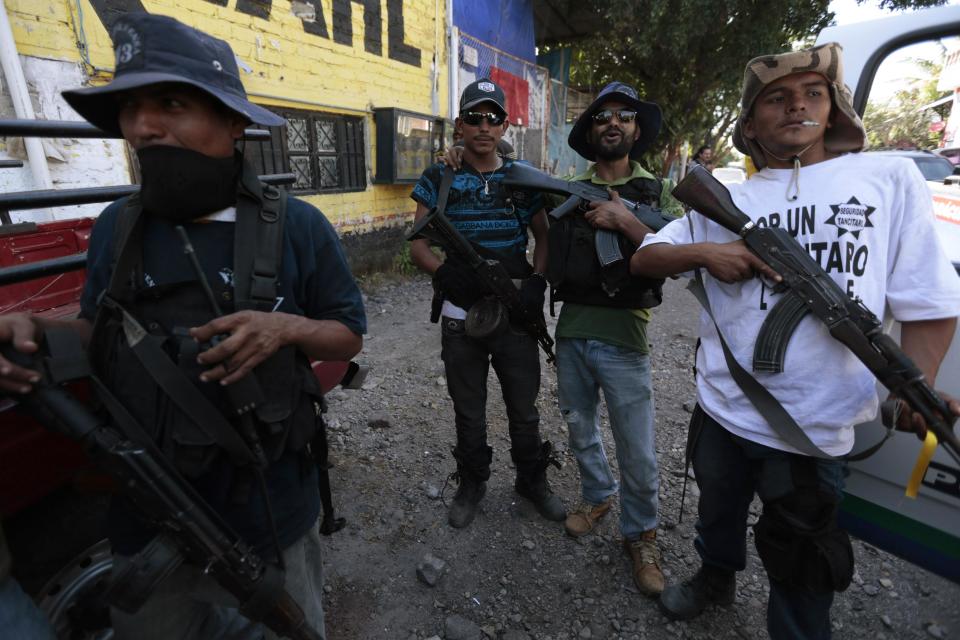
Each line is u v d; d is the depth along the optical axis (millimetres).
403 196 7328
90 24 3775
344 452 2936
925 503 1489
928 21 1517
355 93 6270
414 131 7152
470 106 2014
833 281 1252
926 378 1197
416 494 2605
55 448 1260
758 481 1434
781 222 1346
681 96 11641
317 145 5973
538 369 2281
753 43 10109
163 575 975
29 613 1029
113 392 1013
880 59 1620
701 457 1630
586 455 2270
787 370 1318
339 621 1932
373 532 2354
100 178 3938
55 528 1344
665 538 2334
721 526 1701
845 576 1315
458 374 2236
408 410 3408
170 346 989
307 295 1178
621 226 1870
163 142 958
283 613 1131
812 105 1282
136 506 1039
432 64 7527
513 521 2443
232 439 984
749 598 2027
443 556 2238
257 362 977
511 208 2139
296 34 5438
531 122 10992
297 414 1100
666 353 4516
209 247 1036
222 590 1155
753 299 1372
